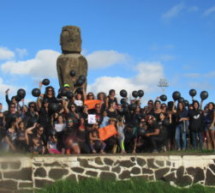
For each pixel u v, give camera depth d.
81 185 12.19
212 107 16.09
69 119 13.64
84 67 19.56
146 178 12.82
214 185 13.45
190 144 15.49
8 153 12.11
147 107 16.81
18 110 14.70
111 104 15.28
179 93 16.14
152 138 14.52
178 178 13.09
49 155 12.22
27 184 11.95
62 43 19.67
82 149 13.59
